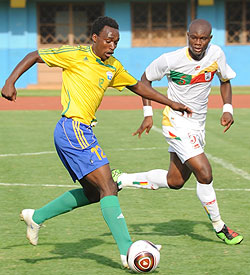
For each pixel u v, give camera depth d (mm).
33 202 27797
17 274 18203
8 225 23906
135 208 26641
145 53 107125
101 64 18750
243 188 30625
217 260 19469
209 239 21969
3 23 105062
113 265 18953
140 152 41656
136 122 58125
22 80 105250
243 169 35594
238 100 79250
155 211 26125
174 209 26484
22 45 105375
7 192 29812
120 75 19375
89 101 18703
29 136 49188
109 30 18375
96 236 22328
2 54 105250
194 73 21547
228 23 107312
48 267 18812
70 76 18781
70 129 18547
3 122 58406
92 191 19359
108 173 18375
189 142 21438
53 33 105938
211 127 54906
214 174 34156
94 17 106250
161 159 39000
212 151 42000
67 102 18781
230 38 107688
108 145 44562
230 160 38500
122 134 50188
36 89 103250
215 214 21234
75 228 23422
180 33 107125
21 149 42844
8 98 18422
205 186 21094
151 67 21938
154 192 29828
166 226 23703
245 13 107188
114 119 60625
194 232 22875
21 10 104688
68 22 105812
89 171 18359
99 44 18484
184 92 21812
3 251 20562
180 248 20797
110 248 20812
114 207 17938
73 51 18688
